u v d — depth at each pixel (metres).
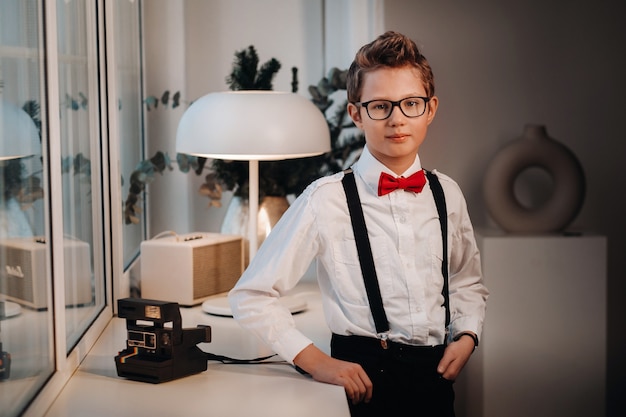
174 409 1.21
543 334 2.61
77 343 1.51
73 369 1.42
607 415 2.88
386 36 1.39
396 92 1.36
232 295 1.44
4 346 1.06
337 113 2.37
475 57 2.77
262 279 1.41
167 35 2.56
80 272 1.60
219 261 2.06
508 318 2.60
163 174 2.58
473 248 1.56
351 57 2.59
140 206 2.37
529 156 2.65
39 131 1.25
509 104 2.79
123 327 1.78
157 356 1.36
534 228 2.66
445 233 1.46
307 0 2.65
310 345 1.39
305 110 1.90
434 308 1.42
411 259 1.40
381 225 1.41
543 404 2.62
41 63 1.27
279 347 1.39
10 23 1.10
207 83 2.66
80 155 1.63
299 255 1.42
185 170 2.25
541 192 2.84
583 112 2.80
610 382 2.88
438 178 1.51
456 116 2.78
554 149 2.65
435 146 2.79
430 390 1.40
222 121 1.83
